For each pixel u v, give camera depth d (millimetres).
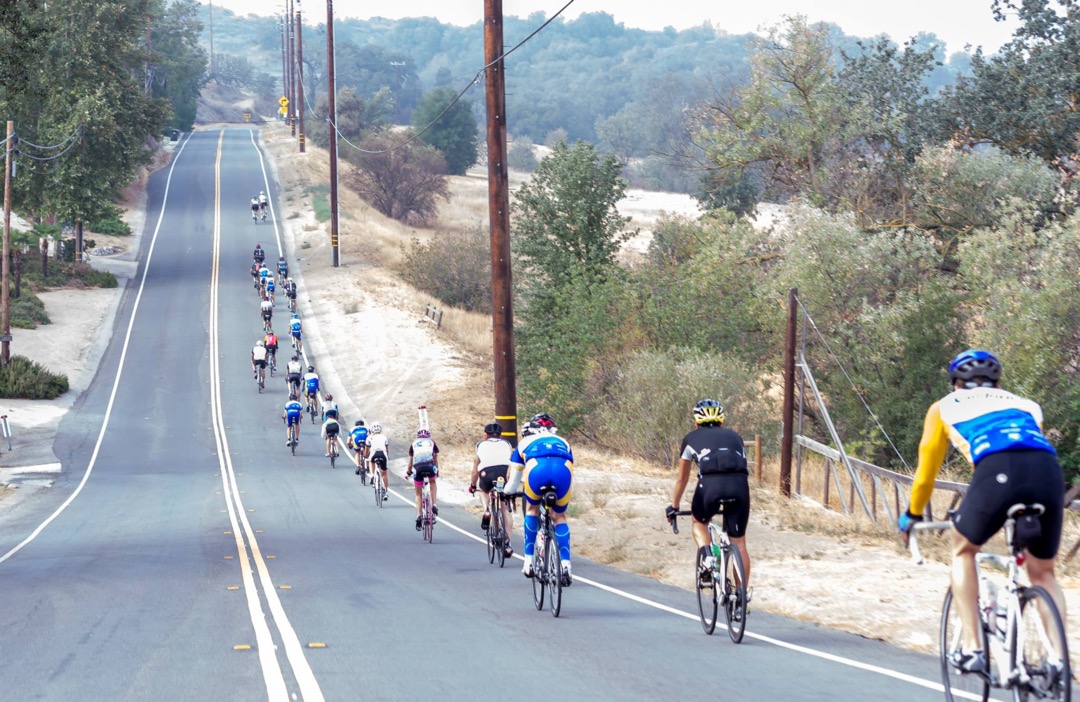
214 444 59375
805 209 50500
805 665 12922
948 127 66250
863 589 18984
